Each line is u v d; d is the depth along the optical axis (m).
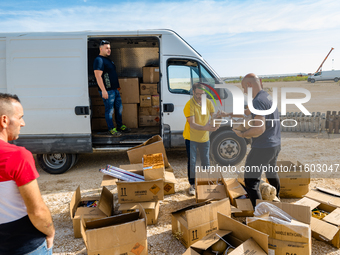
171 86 4.73
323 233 2.55
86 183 4.41
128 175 3.38
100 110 5.76
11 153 1.30
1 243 1.40
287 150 3.68
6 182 1.33
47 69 4.52
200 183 3.60
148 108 6.00
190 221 2.51
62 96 4.55
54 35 4.52
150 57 6.45
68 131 4.61
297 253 2.20
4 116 1.40
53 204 3.67
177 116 4.70
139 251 2.24
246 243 1.99
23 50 4.49
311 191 3.28
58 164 4.89
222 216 2.31
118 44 6.01
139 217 2.44
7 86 4.55
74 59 4.52
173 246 2.66
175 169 4.89
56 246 2.71
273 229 2.26
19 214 1.40
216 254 2.15
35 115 4.57
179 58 4.65
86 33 4.56
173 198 3.74
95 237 2.13
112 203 3.30
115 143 4.82
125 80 5.71
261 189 3.13
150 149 3.85
